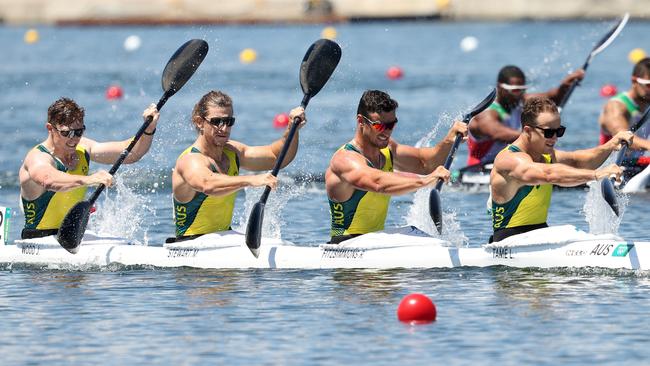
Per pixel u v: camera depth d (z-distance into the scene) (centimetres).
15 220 5359
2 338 3144
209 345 3047
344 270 3975
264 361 2894
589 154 3984
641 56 13450
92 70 13850
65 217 4006
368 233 4025
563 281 3725
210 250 4091
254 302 3525
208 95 3956
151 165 6894
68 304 3538
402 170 4084
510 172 3831
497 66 13475
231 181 3875
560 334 3098
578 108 9712
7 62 15325
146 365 2877
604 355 2900
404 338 3083
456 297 3541
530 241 3894
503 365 2831
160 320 3316
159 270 4059
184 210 4100
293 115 4106
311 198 5912
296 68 13700
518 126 6262
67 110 4056
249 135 8212
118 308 3472
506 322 3228
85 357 2953
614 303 3419
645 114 4366
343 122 8919
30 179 4153
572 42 16750
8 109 10044
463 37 18638
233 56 15850
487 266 3956
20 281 3903
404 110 9525
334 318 3309
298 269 4019
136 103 10369
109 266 4156
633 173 5966
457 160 7450
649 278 3741
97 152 4306
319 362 2877
